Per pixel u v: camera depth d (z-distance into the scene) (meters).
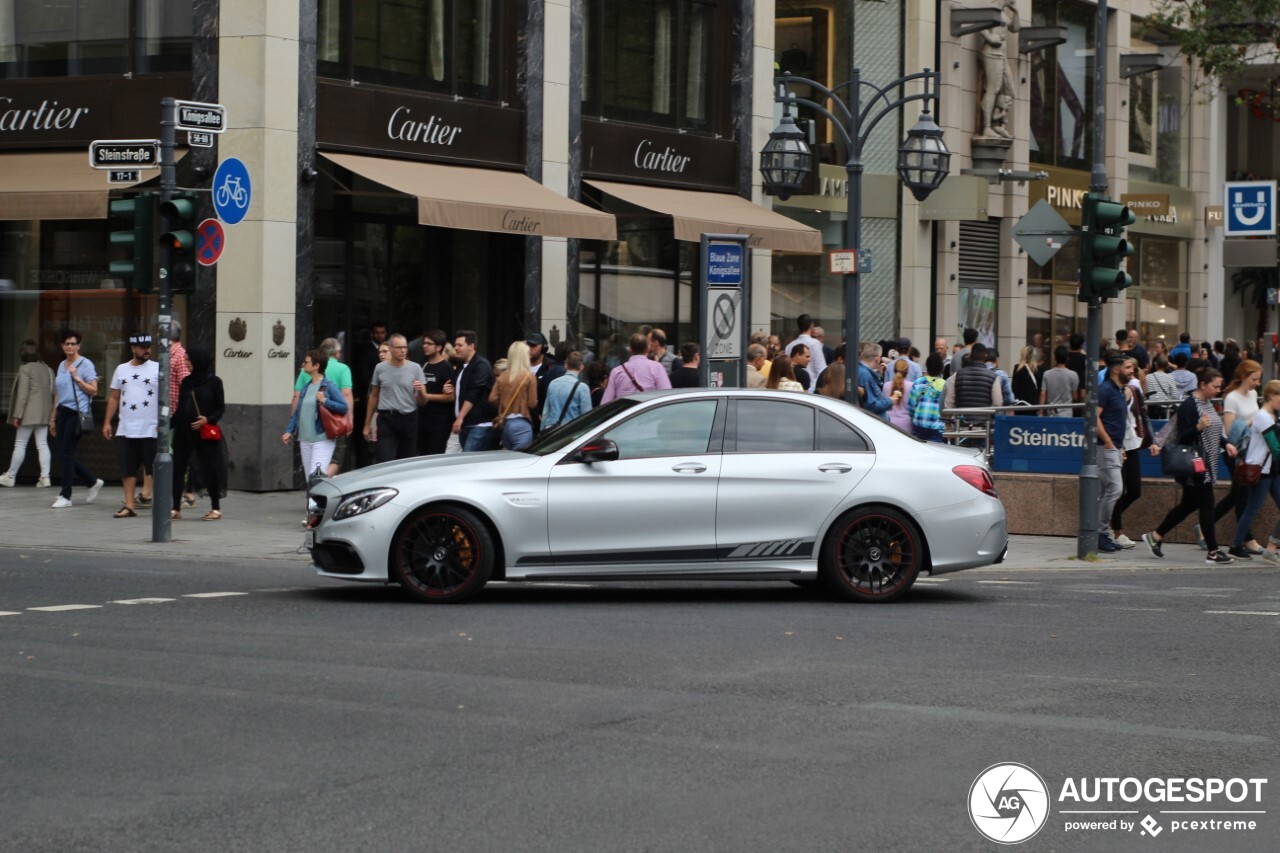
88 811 6.34
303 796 6.58
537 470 12.39
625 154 27.73
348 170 22.47
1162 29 35.69
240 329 21.81
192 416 18.66
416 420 18.80
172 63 22.31
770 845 6.00
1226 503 17.61
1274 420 17.12
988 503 13.05
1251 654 10.45
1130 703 8.74
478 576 12.29
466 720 8.02
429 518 12.32
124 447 19.08
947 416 21.02
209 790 6.67
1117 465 17.98
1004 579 15.33
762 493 12.59
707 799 6.62
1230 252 21.34
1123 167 40.84
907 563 12.84
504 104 25.66
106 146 16.86
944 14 34.38
